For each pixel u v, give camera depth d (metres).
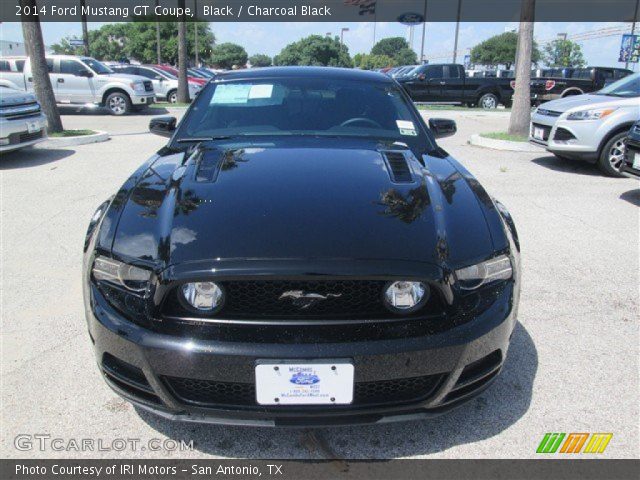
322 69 3.89
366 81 3.75
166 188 2.51
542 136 8.30
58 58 15.49
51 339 3.07
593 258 4.39
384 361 1.92
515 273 2.30
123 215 2.34
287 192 2.38
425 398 2.05
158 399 2.07
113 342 2.05
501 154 9.29
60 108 18.08
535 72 21.62
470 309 2.06
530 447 2.26
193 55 55.41
